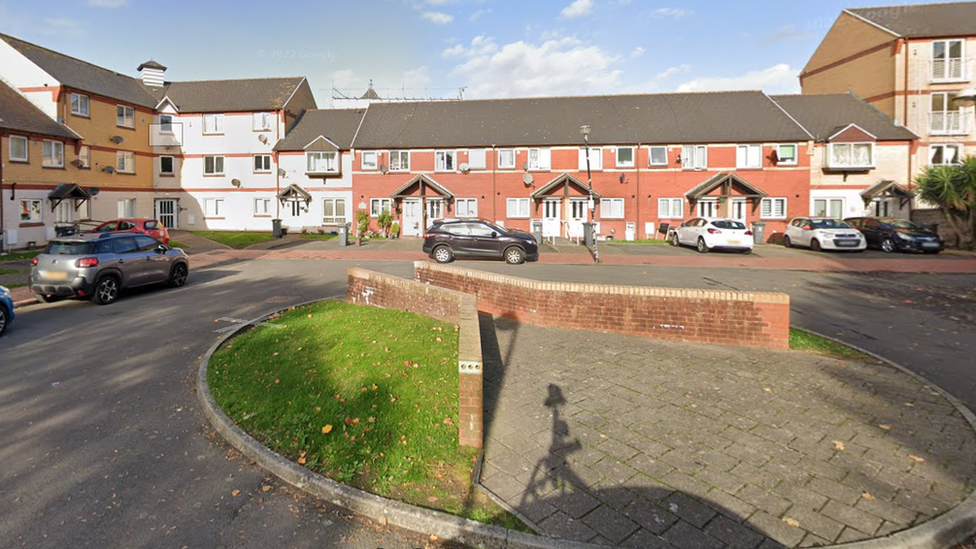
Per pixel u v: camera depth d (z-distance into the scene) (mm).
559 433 4695
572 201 31547
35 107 27531
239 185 35344
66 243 11375
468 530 3367
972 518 3473
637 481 3922
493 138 32281
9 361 7184
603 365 6551
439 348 6758
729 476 3988
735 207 30578
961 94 11945
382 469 4023
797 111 32562
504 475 4000
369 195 32906
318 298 11836
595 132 31750
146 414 5340
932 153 30000
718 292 7586
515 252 18781
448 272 10562
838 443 4516
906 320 9672
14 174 24328
